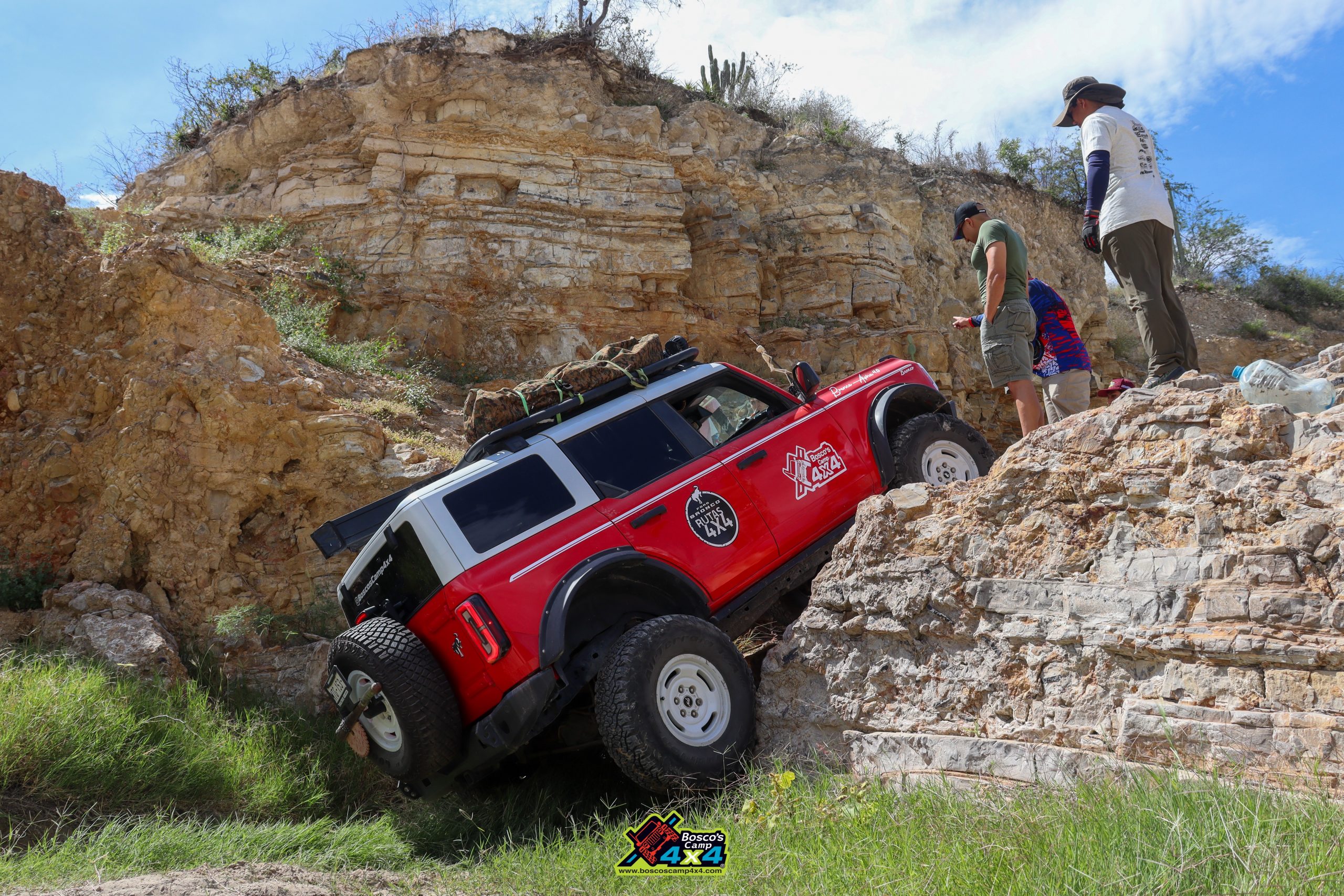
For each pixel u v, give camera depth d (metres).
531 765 6.19
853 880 3.42
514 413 5.93
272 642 8.30
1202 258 34.72
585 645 5.40
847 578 5.65
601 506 5.59
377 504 6.43
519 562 5.21
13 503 8.41
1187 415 4.51
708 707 5.36
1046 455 4.98
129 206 15.85
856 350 16.48
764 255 17.31
